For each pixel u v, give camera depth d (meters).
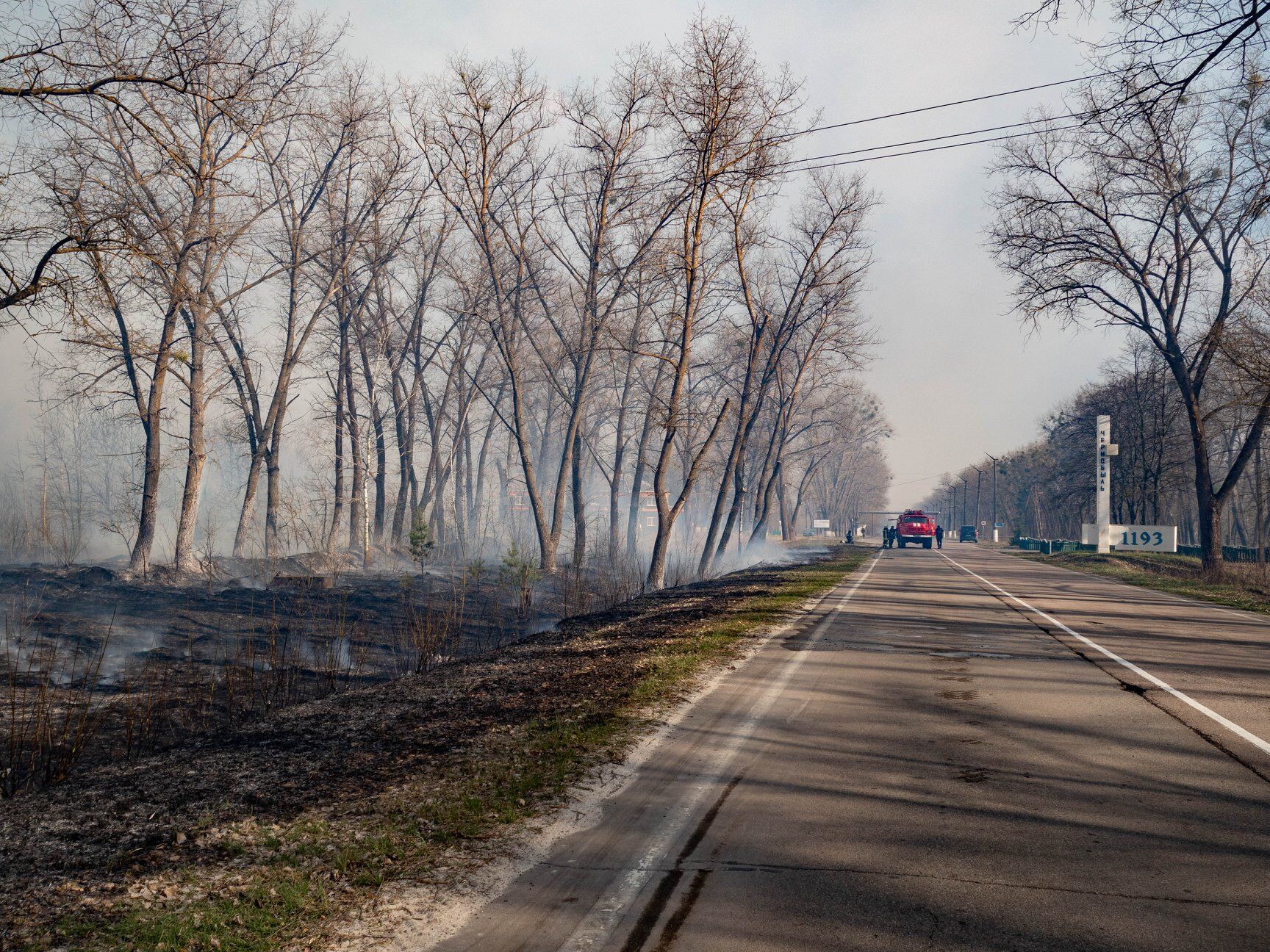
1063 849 5.16
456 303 43.25
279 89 26.39
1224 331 32.06
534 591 28.67
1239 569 38.59
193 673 13.95
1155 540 49.44
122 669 14.27
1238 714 8.86
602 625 17.28
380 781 6.61
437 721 8.60
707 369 53.38
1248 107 16.31
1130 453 62.19
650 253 33.94
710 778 6.68
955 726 8.32
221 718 11.07
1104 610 19.53
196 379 29.50
